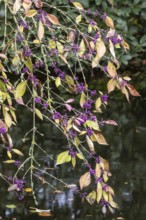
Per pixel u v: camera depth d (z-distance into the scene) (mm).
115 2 11906
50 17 3670
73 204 6414
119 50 11805
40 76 12555
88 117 4070
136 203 6512
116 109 11289
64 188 6887
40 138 9062
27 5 3570
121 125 10164
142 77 13773
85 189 6852
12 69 8508
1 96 3775
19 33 4246
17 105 11164
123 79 3971
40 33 3650
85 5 10930
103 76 13438
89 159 8094
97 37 3916
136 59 14336
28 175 7316
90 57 3963
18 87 3715
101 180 4078
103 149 8633
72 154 4016
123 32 11969
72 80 4102
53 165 7762
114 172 7578
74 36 4078
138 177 7391
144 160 8141
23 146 8609
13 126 9719
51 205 6371
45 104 4113
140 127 10039
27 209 6250
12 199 6512
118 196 6711
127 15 12109
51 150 8438
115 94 12445
